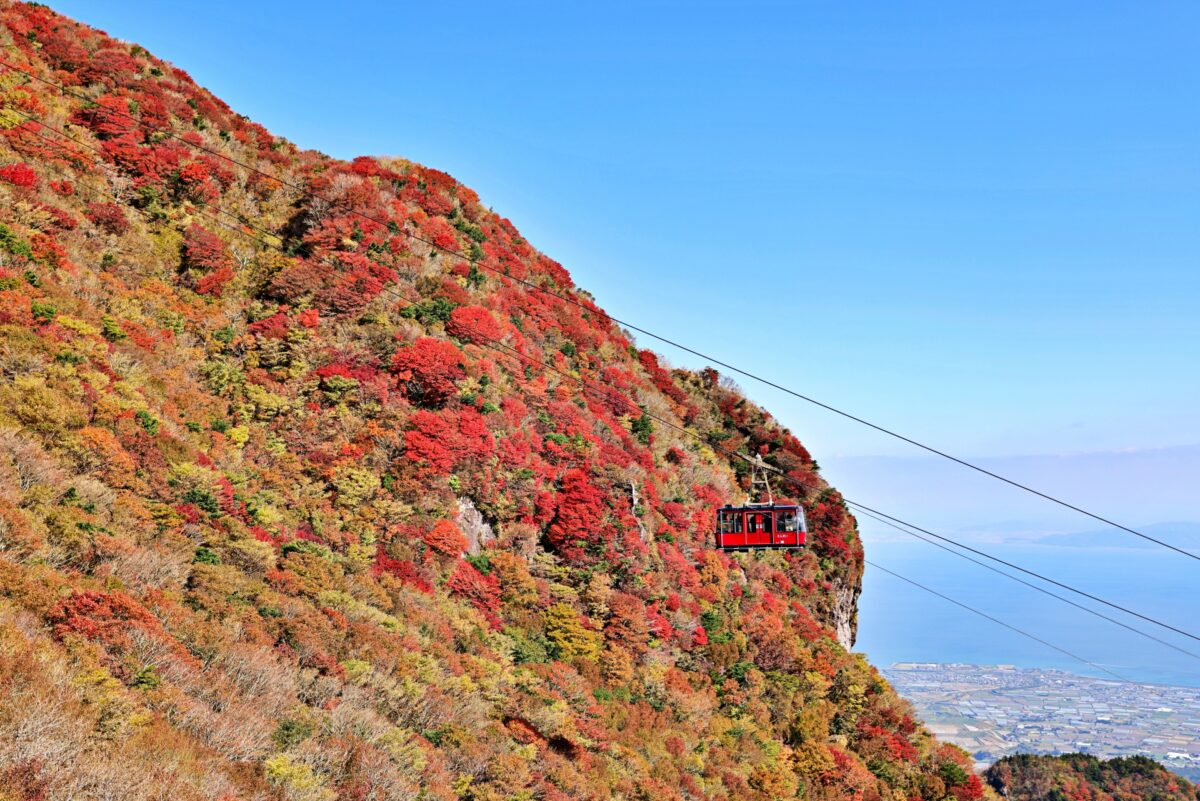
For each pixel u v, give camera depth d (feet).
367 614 119.96
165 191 196.54
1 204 156.56
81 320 140.46
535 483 173.27
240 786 71.15
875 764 183.11
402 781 87.20
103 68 216.74
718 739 157.69
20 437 105.70
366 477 149.89
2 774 55.42
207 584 103.30
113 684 71.15
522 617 152.87
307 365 167.12
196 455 131.85
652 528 191.72
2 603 74.64
